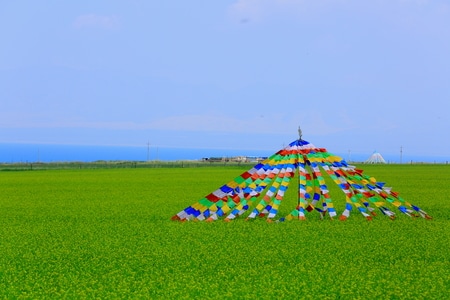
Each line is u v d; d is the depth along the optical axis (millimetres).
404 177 69062
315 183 32625
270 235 25469
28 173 79500
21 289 17000
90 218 32094
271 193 31438
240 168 95312
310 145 33375
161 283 17500
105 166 105375
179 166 106812
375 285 17281
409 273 18609
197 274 18594
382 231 26594
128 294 16453
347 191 31906
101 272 19047
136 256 21359
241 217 31547
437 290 16625
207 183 58688
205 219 30516
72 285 17453
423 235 25594
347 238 24766
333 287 16953
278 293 16391
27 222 30719
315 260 20578
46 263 20469
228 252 21938
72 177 69562
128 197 44125
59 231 27391
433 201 40719
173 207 37312
